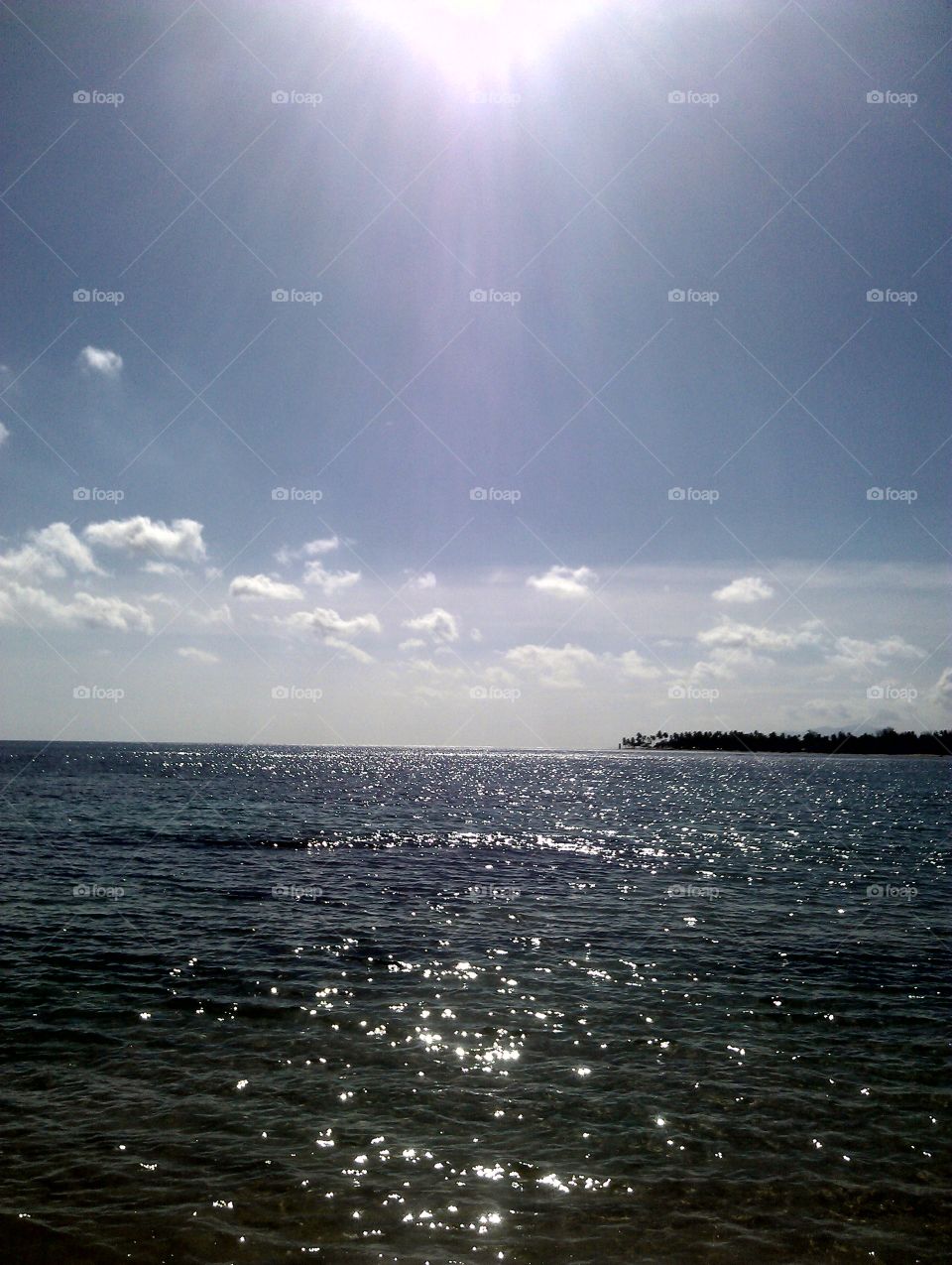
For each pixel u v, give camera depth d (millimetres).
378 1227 9617
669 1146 11578
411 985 18469
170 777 106938
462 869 35406
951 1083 13742
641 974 19578
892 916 26359
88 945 21297
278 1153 11148
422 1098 12867
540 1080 13602
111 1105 12422
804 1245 9484
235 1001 17141
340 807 67250
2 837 42094
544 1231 9625
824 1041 15562
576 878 33375
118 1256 9000
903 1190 10625
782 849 42906
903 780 120125
